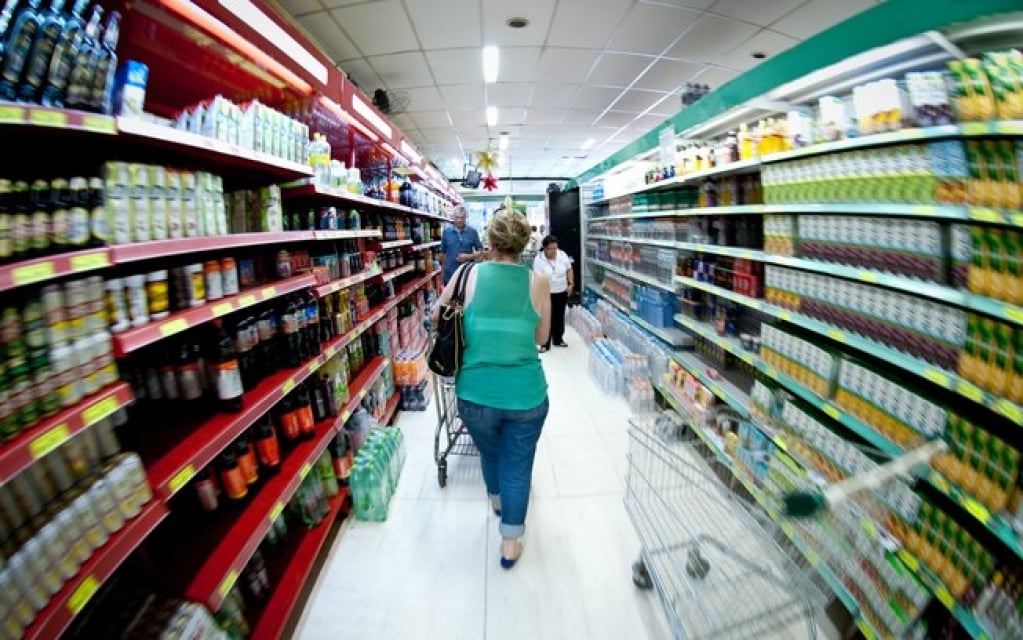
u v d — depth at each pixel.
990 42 1.32
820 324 1.75
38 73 0.87
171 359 1.38
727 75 5.68
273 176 1.98
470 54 4.94
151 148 1.36
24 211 0.86
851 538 1.38
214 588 1.21
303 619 1.71
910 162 1.34
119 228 1.04
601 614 1.72
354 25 4.20
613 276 5.73
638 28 4.41
